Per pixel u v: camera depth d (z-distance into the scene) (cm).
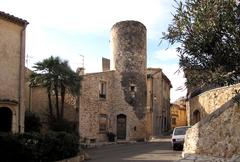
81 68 4028
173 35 716
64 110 3581
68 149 2198
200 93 3081
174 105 6894
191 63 707
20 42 2492
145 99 4225
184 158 1844
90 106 3719
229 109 1698
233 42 676
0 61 2345
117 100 4084
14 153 1767
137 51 4172
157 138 4684
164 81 5816
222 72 693
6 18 2380
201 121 1917
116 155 2516
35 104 3488
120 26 4166
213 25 677
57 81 3195
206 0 689
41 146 1941
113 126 4019
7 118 2378
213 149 1792
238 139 1625
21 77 2470
